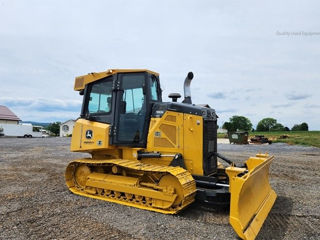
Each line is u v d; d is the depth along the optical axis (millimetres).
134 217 4504
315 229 4078
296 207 5164
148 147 5414
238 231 3584
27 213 4629
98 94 6121
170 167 4980
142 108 5504
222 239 3662
